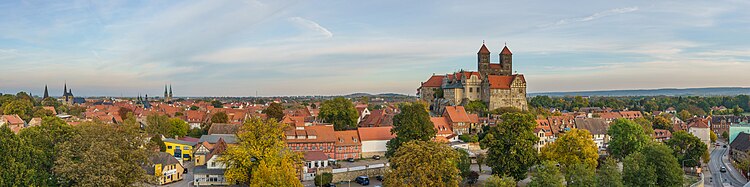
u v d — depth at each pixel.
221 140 132.88
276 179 86.06
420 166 84.81
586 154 117.50
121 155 87.94
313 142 152.38
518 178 109.81
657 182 108.19
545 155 121.62
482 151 174.62
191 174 135.62
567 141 119.25
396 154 92.19
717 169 159.12
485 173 132.25
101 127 93.88
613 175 94.06
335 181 124.56
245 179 97.25
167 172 123.69
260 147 98.19
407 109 136.75
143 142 96.00
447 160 89.62
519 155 108.69
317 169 127.25
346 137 160.38
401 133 135.00
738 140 186.62
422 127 134.75
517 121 111.12
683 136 147.88
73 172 80.88
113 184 81.75
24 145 83.62
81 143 89.62
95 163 81.75
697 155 145.62
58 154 87.88
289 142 149.38
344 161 155.12
